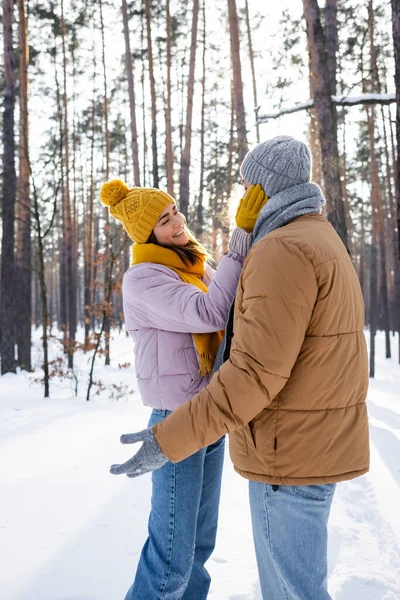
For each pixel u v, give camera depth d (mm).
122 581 2932
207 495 2500
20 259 18281
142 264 2373
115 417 8125
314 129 12047
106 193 2523
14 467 5164
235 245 2096
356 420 1867
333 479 1792
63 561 3158
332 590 2861
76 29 23000
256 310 1718
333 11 11156
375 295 21266
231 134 22406
